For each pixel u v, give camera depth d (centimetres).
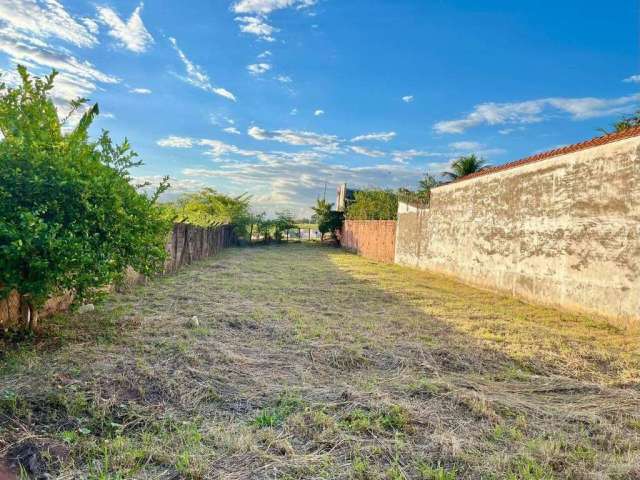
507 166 1033
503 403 347
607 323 706
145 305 675
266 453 257
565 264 813
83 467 234
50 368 365
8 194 376
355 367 434
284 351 469
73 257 392
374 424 299
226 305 702
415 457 260
